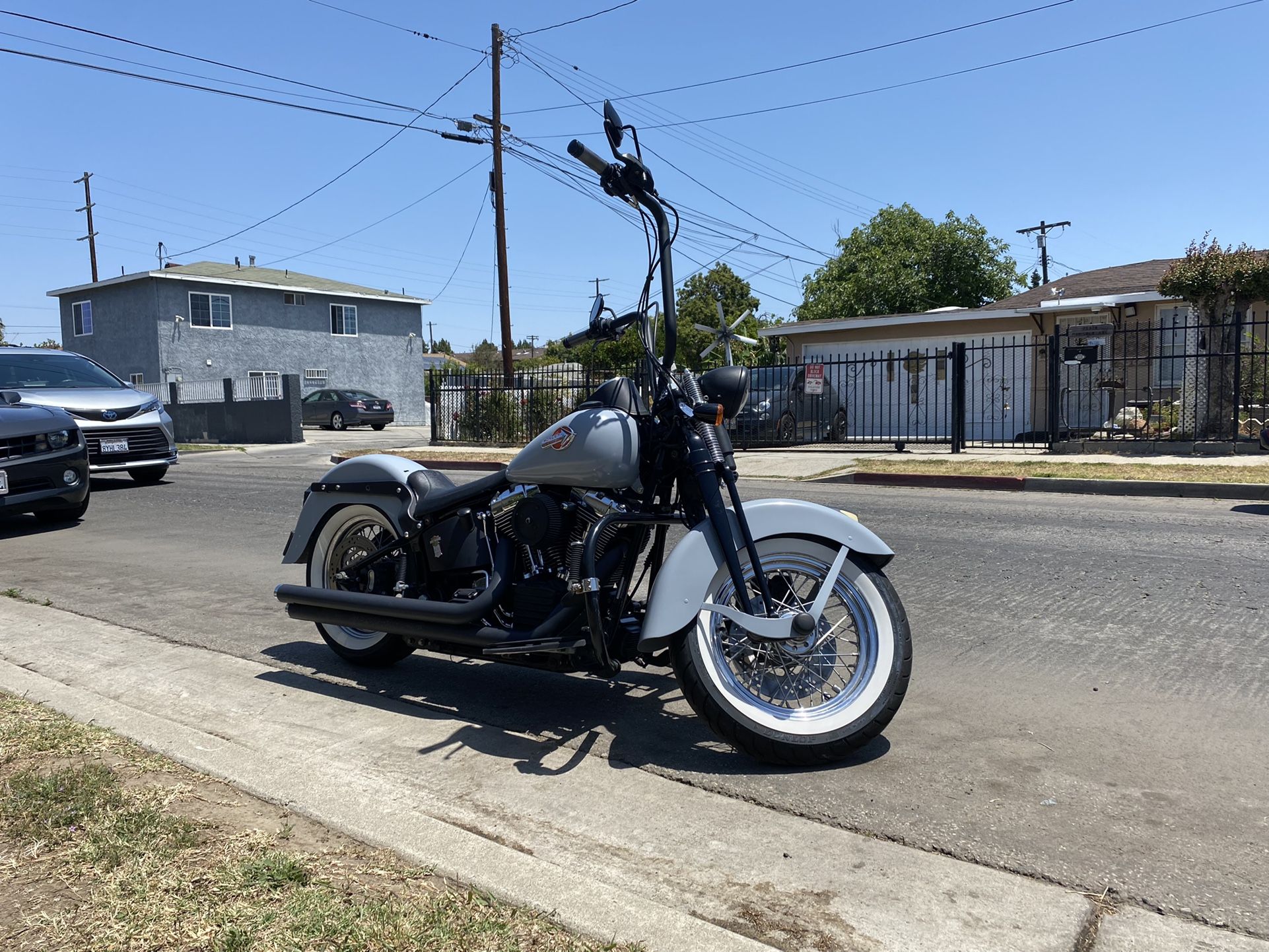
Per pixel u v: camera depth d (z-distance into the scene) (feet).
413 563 13.51
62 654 15.61
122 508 34.96
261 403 82.99
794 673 11.14
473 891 7.85
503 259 81.15
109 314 117.91
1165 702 12.88
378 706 13.12
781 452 51.72
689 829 9.38
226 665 15.06
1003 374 63.87
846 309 106.83
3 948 7.02
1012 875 8.43
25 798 9.42
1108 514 29.58
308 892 7.80
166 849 8.47
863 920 7.68
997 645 15.67
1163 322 60.18
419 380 139.03
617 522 11.18
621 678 14.43
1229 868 8.54
